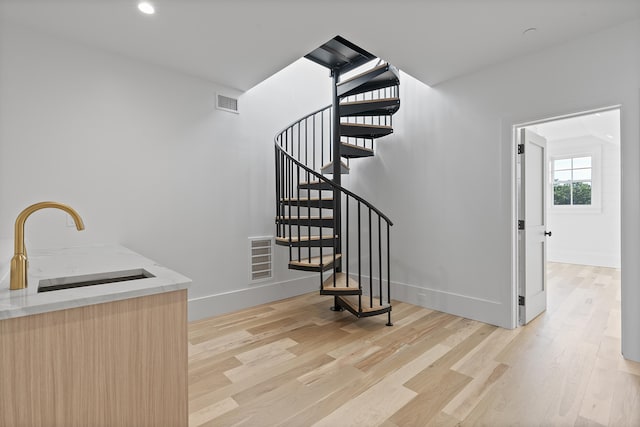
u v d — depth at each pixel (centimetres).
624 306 237
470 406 184
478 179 320
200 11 221
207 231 339
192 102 327
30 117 242
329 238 350
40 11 220
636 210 229
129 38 256
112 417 117
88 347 113
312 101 441
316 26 239
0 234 229
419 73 323
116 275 164
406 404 187
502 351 254
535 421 171
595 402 186
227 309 352
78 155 262
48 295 112
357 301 331
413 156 376
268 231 391
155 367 126
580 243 648
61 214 254
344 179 454
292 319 330
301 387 205
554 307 367
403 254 389
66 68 257
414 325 311
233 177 360
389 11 219
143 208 296
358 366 231
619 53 236
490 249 313
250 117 375
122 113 284
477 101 319
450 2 209
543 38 255
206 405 186
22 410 102
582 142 644
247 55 285
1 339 98
